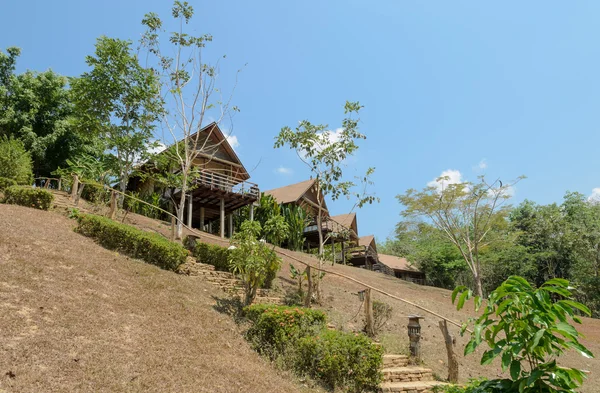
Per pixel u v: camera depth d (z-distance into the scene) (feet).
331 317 41.65
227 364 24.39
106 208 64.28
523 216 167.22
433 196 114.42
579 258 138.10
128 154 69.82
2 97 93.97
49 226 42.22
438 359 38.50
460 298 11.46
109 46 68.80
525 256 140.46
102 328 23.44
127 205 75.15
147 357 21.62
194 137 95.55
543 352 10.41
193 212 105.70
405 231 128.16
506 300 10.01
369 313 39.06
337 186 53.42
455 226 122.72
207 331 28.60
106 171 74.02
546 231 150.00
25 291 24.95
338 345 27.12
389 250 247.09
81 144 99.86
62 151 99.50
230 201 98.27
